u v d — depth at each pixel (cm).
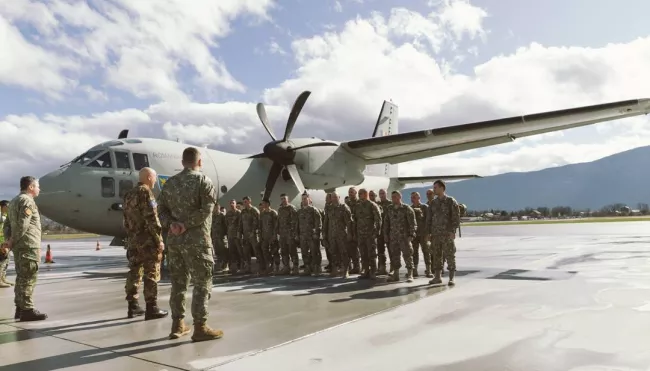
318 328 454
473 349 368
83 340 427
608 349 360
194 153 437
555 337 398
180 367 338
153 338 431
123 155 1125
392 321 478
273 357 359
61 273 1094
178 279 432
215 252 1075
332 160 1445
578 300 564
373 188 1811
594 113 1084
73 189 1048
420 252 1636
